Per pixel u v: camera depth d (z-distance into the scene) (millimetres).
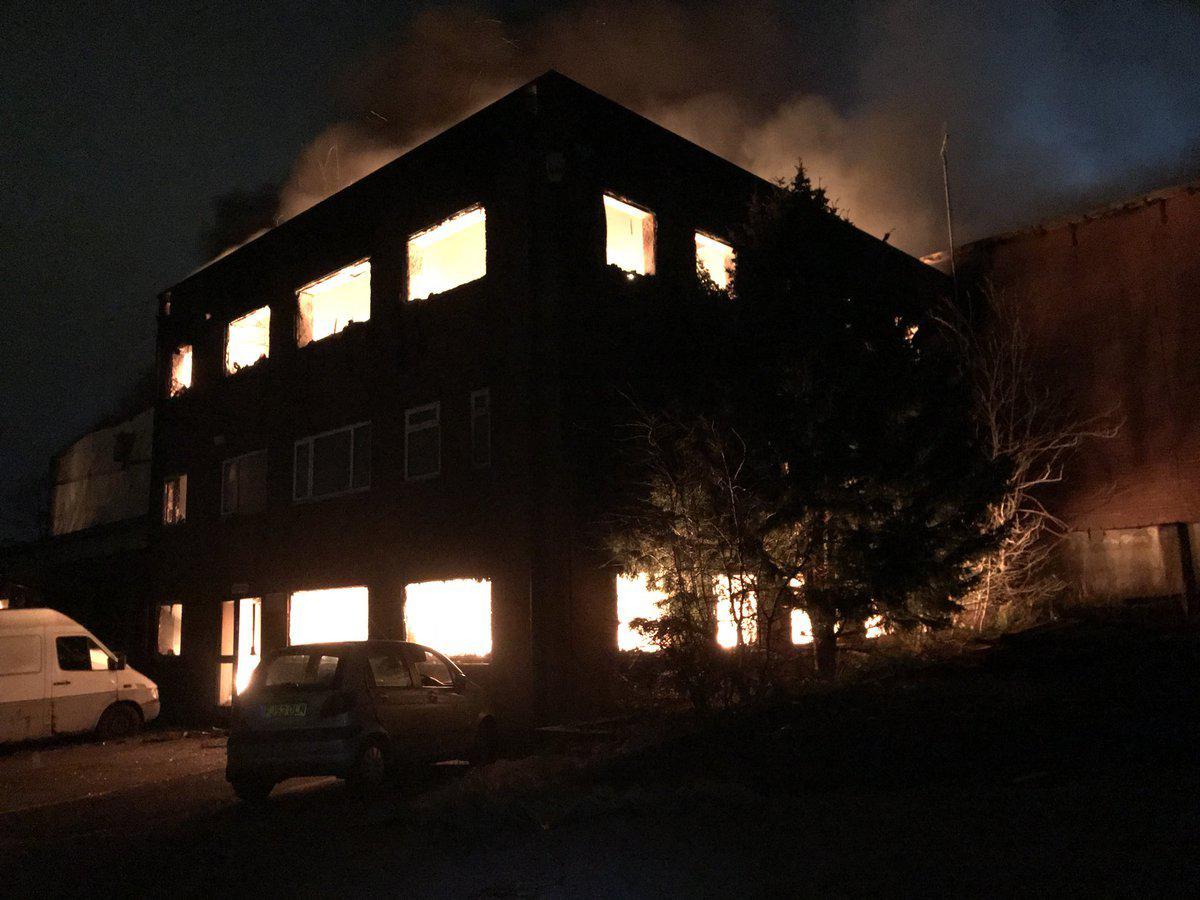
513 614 13359
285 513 18031
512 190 14297
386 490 15828
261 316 20234
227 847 8211
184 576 20594
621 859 6344
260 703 10195
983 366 17688
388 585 15555
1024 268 20156
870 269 12711
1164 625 14430
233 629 19172
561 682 12898
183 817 9922
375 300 16625
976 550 11969
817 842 6285
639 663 13516
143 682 17953
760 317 12109
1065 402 19203
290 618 17672
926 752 8492
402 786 10945
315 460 17625
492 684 13430
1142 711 9141
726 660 11398
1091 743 8289
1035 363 19625
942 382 12211
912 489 11695
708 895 5480
